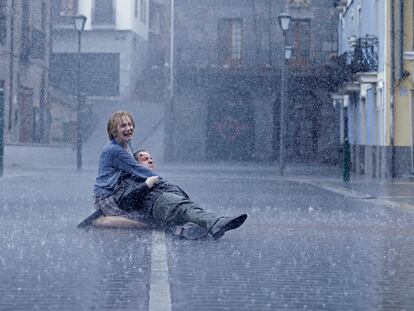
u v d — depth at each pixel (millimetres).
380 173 31750
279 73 50844
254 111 52000
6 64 39594
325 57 51344
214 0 51781
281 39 51781
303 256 8023
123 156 10539
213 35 51875
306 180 28453
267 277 6605
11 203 15219
